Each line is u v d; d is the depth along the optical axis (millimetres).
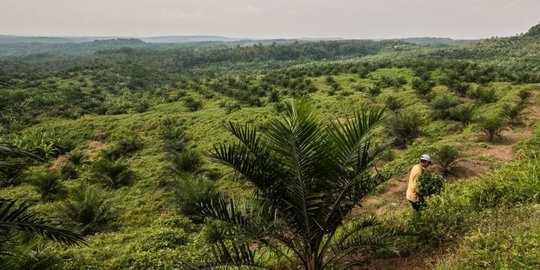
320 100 41031
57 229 3941
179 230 10969
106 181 22969
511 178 7301
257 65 196625
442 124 21672
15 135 37531
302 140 4273
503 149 14625
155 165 26781
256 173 4645
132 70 139500
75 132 42844
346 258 6047
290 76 75188
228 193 17469
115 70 134500
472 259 4246
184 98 61250
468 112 20875
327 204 4793
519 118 18766
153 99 70938
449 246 5223
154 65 182625
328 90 48344
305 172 4473
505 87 30250
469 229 5520
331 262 5625
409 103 31844
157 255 8734
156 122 42312
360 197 5012
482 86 33438
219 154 4621
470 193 7211
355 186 4977
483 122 16656
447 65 59375
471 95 29000
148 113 50875
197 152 24594
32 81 104125
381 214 8250
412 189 7520
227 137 32500
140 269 8133
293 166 4422
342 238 5543
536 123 17516
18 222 3740
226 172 21906
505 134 16969
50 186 20359
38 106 63781
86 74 124688
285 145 4309
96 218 14453
